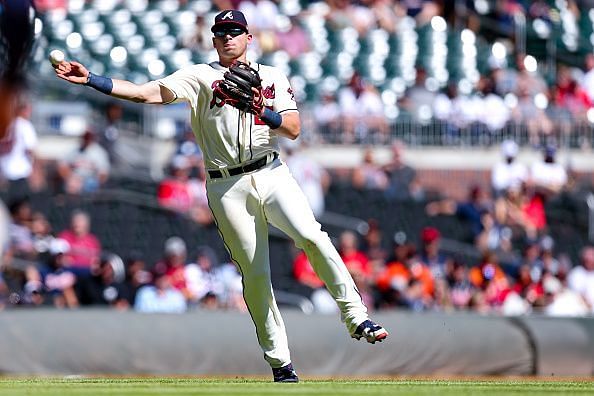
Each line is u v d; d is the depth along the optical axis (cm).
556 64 6988
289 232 1980
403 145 5959
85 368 3484
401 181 5616
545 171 5841
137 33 6506
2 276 4284
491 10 7050
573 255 5700
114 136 5359
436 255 4988
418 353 3766
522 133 6109
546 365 3884
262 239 2012
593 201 5875
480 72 6675
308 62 6544
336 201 5456
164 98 1923
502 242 5503
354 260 4703
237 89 1884
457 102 6125
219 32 1948
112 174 5256
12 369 3416
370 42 6719
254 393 1600
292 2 6894
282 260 4931
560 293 5034
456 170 5969
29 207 4853
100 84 1856
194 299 4453
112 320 3547
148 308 4241
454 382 2167
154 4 6688
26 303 4172
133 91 1884
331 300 4703
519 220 5597
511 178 5700
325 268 1972
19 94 2531
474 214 5516
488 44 6919
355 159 5866
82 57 6359
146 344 3538
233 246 2012
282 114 1961
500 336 3850
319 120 5912
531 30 7050
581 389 1848
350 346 3688
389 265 4762
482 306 4809
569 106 6581
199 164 5272
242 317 3666
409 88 6341
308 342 3631
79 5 6612
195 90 1948
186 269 4472
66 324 3497
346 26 6756
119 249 4988
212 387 1791
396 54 6675
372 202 5484
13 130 4859
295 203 1975
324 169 5675
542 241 5534
